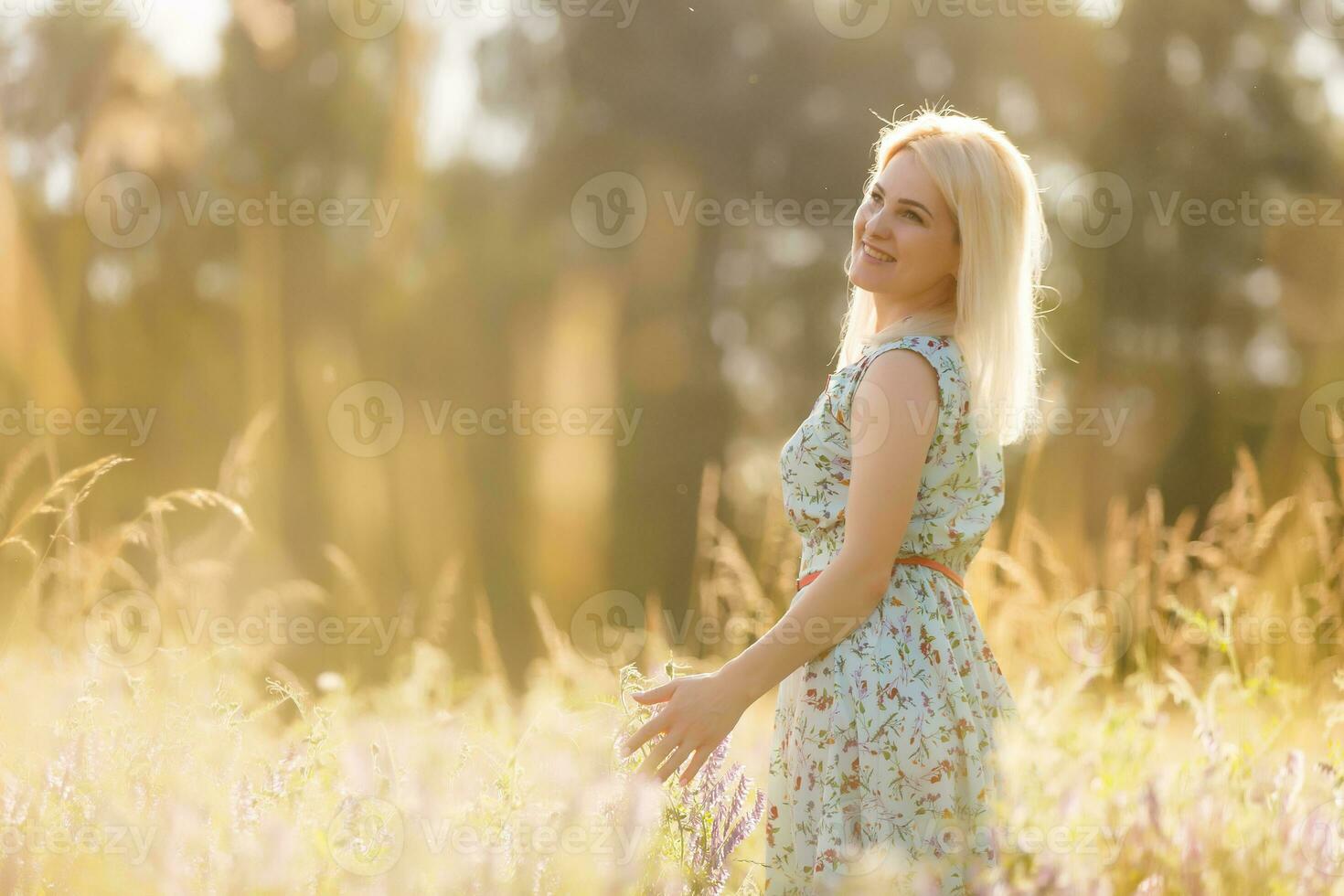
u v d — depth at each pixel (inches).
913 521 128.7
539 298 717.9
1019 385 135.3
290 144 610.9
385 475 513.7
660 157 783.7
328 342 605.6
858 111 796.6
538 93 773.3
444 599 332.2
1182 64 804.0
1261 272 782.5
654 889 120.6
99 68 490.0
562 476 598.5
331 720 153.3
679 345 779.4
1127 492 676.7
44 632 212.2
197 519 391.5
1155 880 121.9
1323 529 245.9
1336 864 125.3
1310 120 809.5
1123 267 786.2
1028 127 806.5
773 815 133.9
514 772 133.5
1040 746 158.1
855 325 151.2
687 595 752.3
